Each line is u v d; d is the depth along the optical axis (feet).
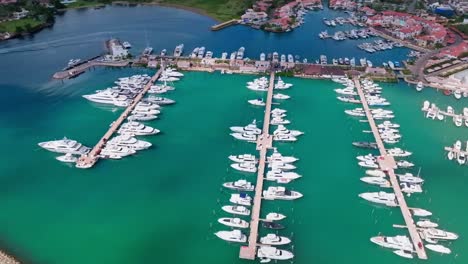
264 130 430.61
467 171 374.84
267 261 282.77
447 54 620.08
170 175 366.43
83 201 334.85
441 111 471.21
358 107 481.46
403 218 322.75
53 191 345.92
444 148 406.00
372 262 286.25
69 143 394.52
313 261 285.23
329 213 326.85
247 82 542.98
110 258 283.79
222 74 567.18
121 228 308.81
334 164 382.22
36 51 651.66
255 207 326.85
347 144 412.16
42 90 517.96
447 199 342.23
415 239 300.61
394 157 391.04
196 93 514.27
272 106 483.10
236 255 288.30
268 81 544.21
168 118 456.45
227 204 331.77
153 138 419.95
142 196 341.21
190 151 399.44
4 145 405.39
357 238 304.30
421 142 417.49
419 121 455.63
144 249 291.58
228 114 465.47
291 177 360.07
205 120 452.35
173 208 328.08
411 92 522.47
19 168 374.02
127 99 485.97
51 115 460.55
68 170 372.38
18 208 326.44
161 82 540.93
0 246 290.56
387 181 357.61
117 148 392.68
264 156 389.39
